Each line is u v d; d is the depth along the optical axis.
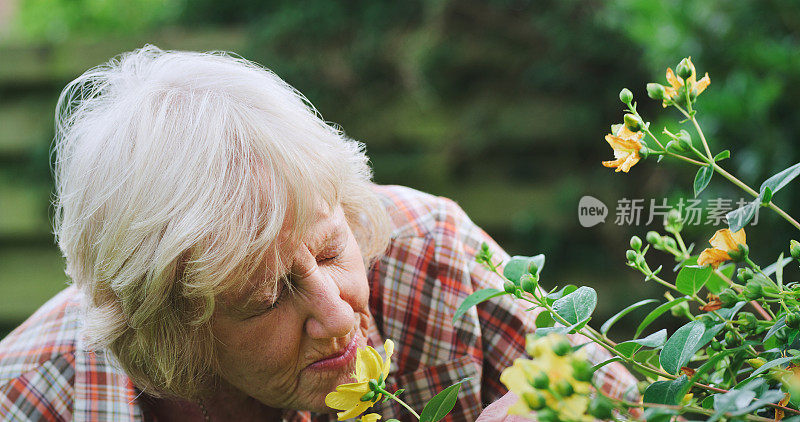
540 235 2.83
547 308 0.64
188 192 0.72
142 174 0.73
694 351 0.58
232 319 0.75
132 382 0.92
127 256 0.74
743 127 1.74
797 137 1.76
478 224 2.92
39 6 3.82
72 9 3.79
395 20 3.02
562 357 0.46
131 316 0.77
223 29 3.22
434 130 2.99
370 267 1.04
